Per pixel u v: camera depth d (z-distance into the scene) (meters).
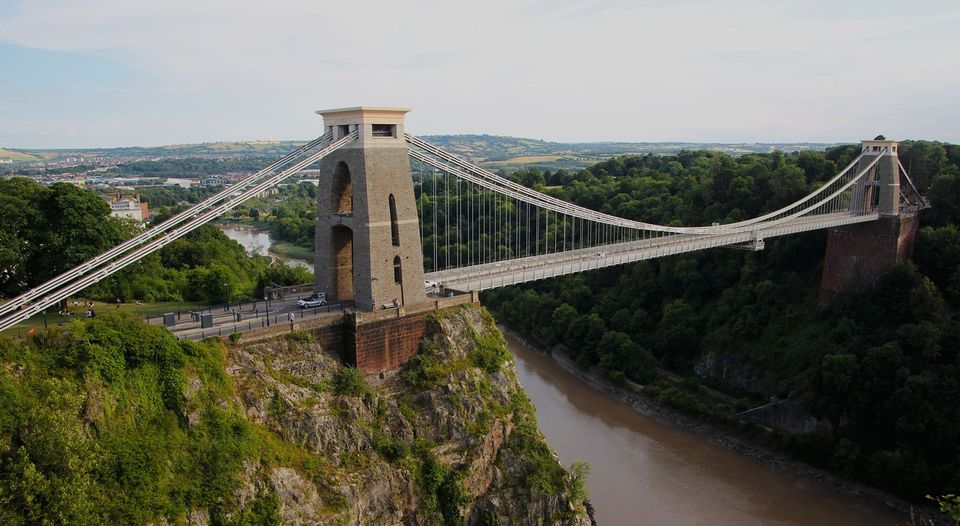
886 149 81.06
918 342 66.31
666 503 58.44
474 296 54.88
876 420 64.75
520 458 50.06
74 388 34.22
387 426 45.97
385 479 43.97
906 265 76.38
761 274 88.19
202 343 40.53
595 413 76.94
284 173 46.00
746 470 65.44
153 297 63.72
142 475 34.47
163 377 37.72
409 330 49.78
